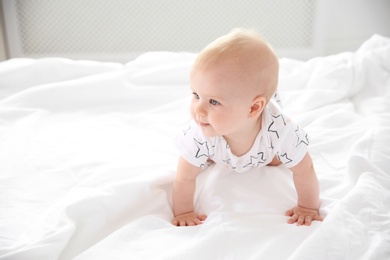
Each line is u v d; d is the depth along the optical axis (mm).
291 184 804
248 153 760
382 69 1226
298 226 672
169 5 1633
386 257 571
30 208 709
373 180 752
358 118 1047
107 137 983
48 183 780
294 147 722
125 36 1682
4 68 1216
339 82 1190
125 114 1132
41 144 930
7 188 754
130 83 1225
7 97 1177
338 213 644
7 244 600
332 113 1055
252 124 713
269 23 1671
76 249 641
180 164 758
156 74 1247
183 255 585
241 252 611
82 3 1619
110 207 703
